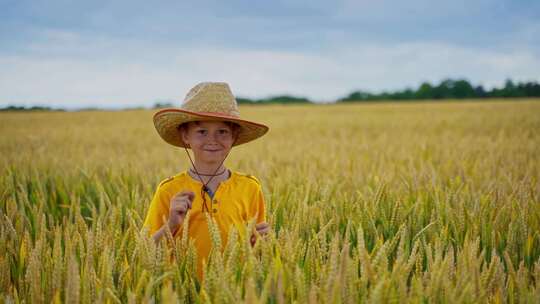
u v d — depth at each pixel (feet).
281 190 14.99
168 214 8.76
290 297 6.22
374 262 6.49
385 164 22.68
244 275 6.38
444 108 128.36
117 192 15.97
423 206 11.93
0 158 25.80
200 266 8.48
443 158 25.14
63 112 148.05
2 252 8.30
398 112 114.83
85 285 6.23
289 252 6.69
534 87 284.41
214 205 8.68
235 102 9.18
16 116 124.47
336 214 10.61
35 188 17.07
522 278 6.77
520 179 17.97
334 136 54.44
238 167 21.09
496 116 82.79
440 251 7.17
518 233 9.75
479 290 6.19
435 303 6.09
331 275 5.64
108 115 126.21
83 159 26.73
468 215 10.53
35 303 6.24
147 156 29.40
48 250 7.72
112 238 8.34
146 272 6.43
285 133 58.59
